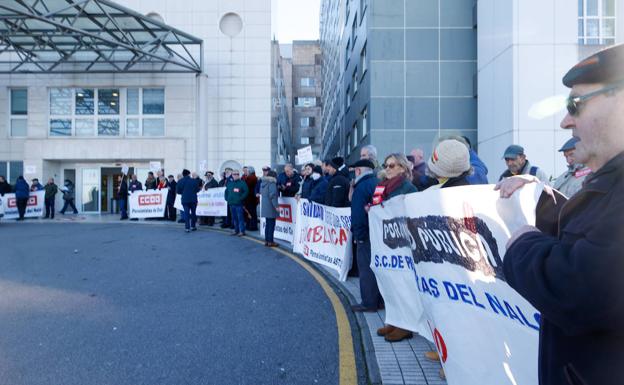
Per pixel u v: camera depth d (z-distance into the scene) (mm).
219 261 7949
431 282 2436
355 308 4914
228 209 13375
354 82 20672
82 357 3678
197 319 4684
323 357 3658
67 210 20375
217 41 19484
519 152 5105
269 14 19578
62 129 20062
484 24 14195
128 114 20125
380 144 15289
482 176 4586
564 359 1223
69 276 6777
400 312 3867
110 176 20484
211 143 19500
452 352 2252
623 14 11930
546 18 12016
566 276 1110
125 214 17016
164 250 9156
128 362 3572
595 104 1191
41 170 19406
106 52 19516
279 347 3883
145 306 5168
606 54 1158
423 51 15297
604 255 1048
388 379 3178
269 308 5078
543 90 12031
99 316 4789
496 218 1933
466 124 15211
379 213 4125
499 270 1934
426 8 15289
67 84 19859
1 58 20047
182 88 19703
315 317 4727
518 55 12094
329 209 6820
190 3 19469
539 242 1280
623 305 1033
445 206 2232
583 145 1249
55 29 16500
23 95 20438
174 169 19391
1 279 6590
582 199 1213
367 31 15961
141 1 19391
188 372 3383
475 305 2098
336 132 31984
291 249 9266
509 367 1925
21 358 3658
